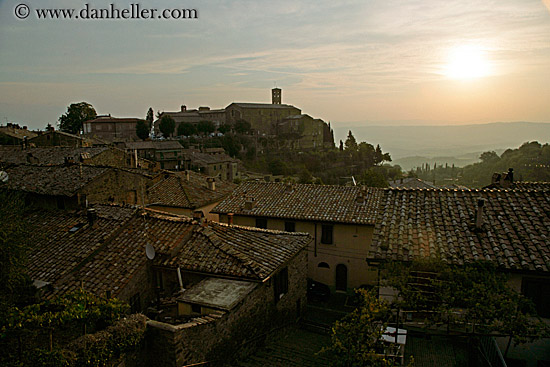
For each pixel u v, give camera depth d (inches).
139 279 605.9
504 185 995.9
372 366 390.6
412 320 505.0
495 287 454.9
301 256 776.9
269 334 636.1
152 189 1268.5
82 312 384.2
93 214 701.3
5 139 2608.3
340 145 5226.4
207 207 1274.6
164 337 422.3
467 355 468.1
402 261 533.6
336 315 906.1
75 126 3929.6
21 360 334.0
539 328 424.2
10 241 439.2
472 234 573.0
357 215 1029.2
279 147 5108.3
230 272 588.7
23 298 482.9
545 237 540.1
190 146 3801.7
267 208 1124.5
